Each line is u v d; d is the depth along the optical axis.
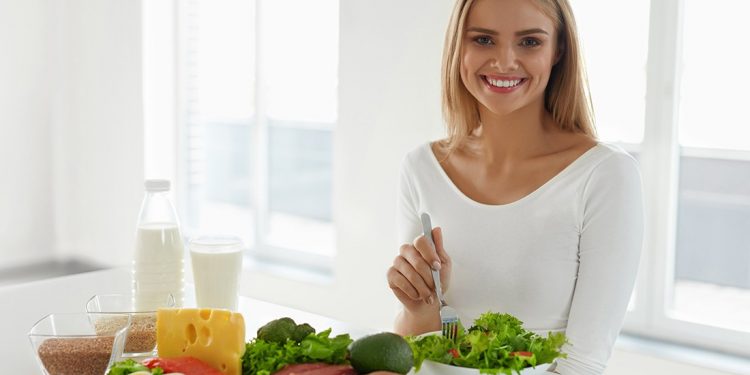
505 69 1.48
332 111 4.16
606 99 3.10
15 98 4.63
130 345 1.38
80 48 4.66
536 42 1.50
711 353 2.84
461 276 1.63
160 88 4.47
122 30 4.43
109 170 4.61
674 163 2.94
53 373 1.18
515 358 1.15
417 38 3.35
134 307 1.67
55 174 4.84
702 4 2.91
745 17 2.85
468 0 1.53
